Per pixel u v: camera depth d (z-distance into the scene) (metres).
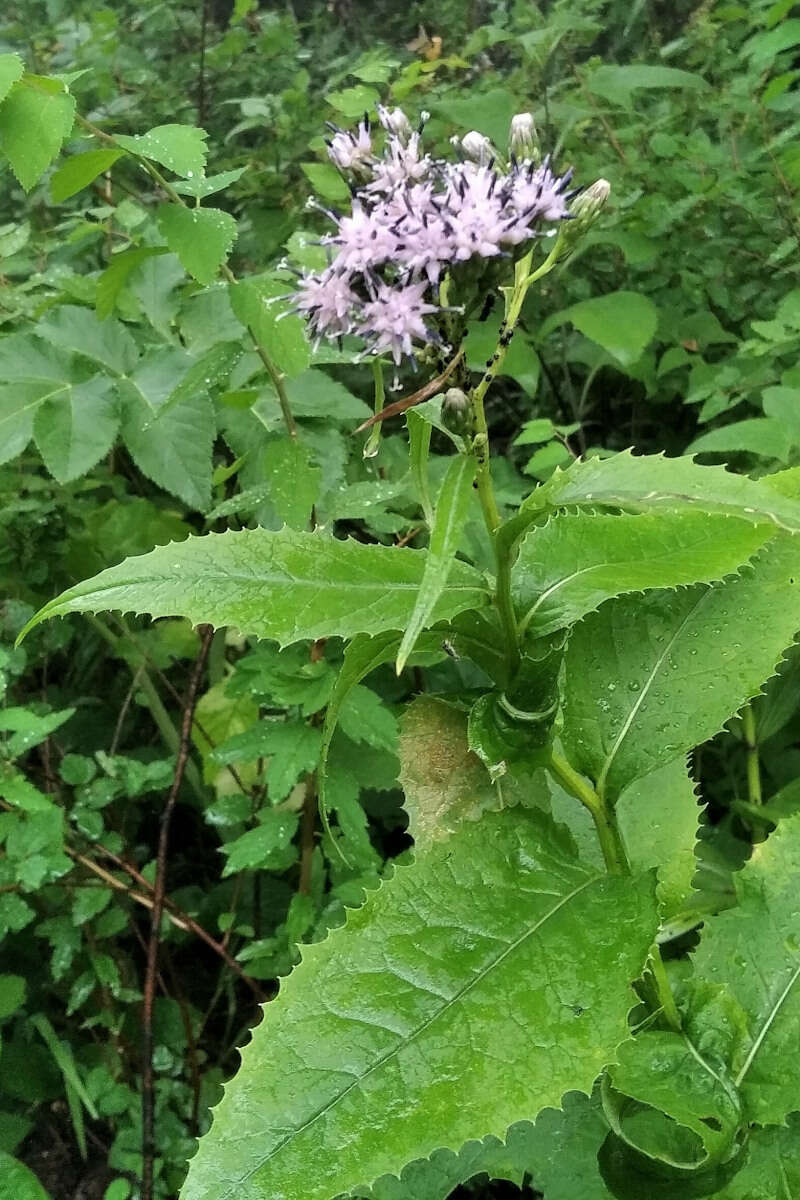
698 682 0.45
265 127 1.25
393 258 0.38
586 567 0.41
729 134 1.06
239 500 0.66
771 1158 0.49
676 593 0.47
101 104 1.29
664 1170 0.44
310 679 0.63
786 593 0.46
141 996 0.67
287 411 0.66
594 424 1.05
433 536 0.36
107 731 0.91
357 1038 0.38
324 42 1.69
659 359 1.02
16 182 1.22
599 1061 0.38
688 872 0.48
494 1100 0.37
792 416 0.67
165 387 0.72
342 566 0.41
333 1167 0.36
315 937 0.64
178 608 0.39
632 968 0.39
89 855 0.71
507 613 0.40
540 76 1.09
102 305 0.64
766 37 0.98
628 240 0.95
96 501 0.93
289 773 0.61
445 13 1.63
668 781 0.49
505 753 0.42
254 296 0.59
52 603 0.40
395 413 0.38
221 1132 0.37
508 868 0.42
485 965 0.40
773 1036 0.46
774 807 0.68
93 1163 0.69
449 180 0.39
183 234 0.57
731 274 0.98
